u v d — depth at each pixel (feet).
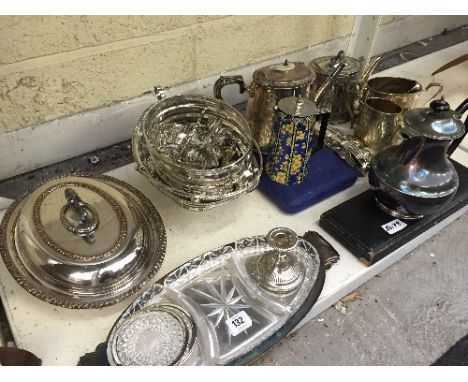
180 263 2.47
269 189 2.80
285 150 2.62
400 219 2.64
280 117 2.51
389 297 2.58
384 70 4.25
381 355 2.32
